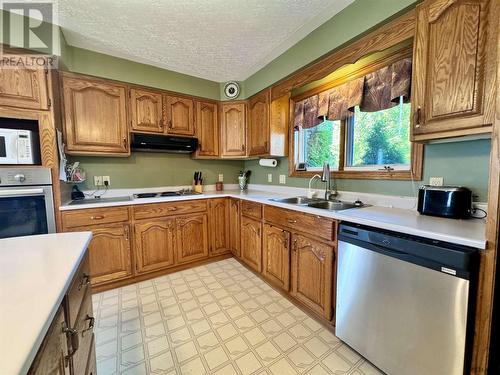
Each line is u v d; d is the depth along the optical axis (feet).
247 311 6.16
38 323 1.54
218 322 5.72
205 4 5.52
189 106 9.52
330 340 5.14
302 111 8.55
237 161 11.93
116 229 7.36
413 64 4.36
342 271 4.85
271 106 8.78
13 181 5.71
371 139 6.62
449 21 3.79
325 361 4.57
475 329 3.22
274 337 5.22
